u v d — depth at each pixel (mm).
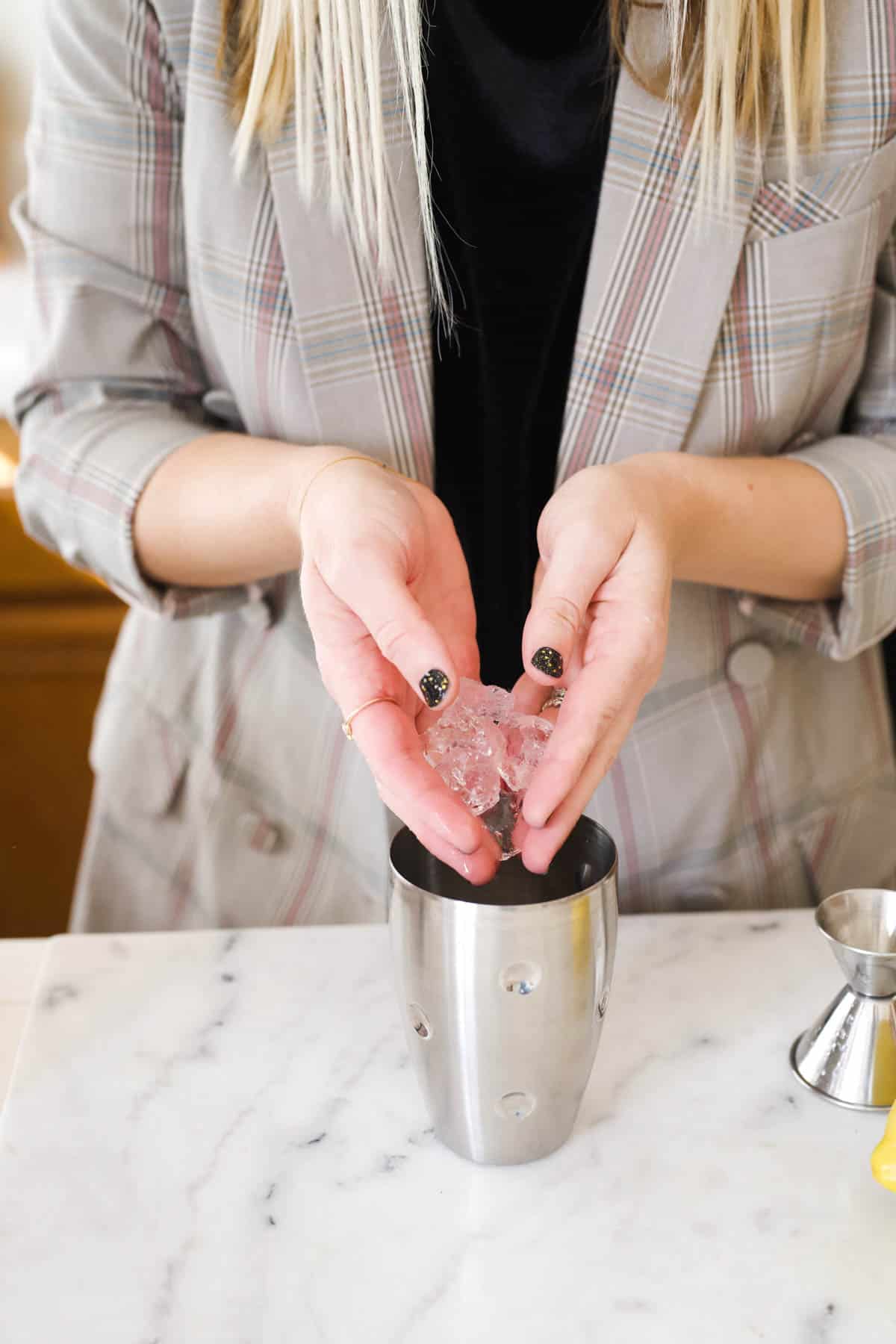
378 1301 629
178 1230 656
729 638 910
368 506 709
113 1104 713
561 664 666
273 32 767
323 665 695
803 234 822
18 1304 628
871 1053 711
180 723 962
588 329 833
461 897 710
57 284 888
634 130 799
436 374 865
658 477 768
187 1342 616
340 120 792
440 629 751
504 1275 638
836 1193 670
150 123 854
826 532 837
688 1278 637
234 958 805
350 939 820
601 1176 680
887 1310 625
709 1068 735
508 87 799
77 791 1961
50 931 2021
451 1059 664
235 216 828
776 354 847
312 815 937
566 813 660
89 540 870
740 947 815
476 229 831
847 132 807
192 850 973
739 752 910
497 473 880
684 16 773
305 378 846
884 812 976
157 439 863
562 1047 661
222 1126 703
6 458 1793
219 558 846
